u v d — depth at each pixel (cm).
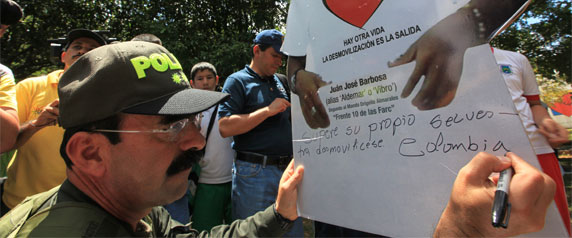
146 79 82
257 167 214
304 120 98
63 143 83
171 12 704
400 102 73
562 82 379
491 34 60
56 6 720
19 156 190
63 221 72
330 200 89
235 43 605
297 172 100
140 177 82
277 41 219
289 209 102
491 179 63
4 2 167
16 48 734
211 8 732
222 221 257
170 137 84
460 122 64
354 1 83
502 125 59
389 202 75
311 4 96
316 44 94
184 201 242
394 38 75
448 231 61
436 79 67
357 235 125
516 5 57
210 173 252
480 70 62
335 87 88
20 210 84
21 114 189
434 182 67
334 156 88
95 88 77
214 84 313
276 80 238
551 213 56
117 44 85
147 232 96
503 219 52
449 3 66
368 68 80
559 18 435
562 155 402
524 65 182
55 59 240
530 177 53
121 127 79
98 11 778
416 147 70
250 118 207
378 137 77
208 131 250
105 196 83
